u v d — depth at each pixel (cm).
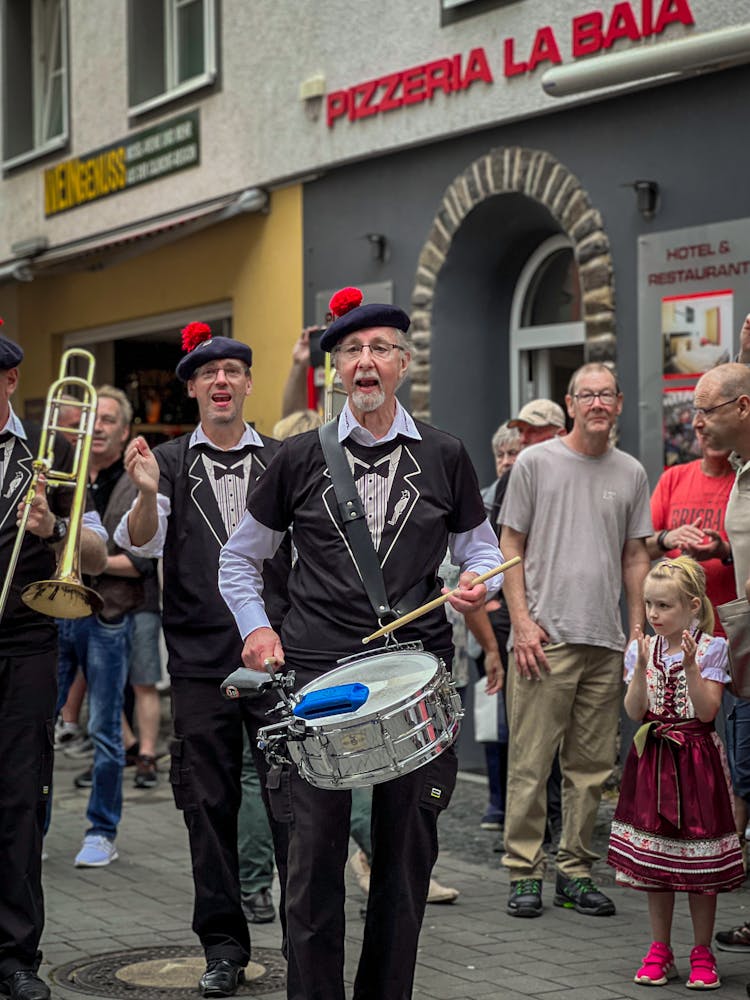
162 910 647
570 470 642
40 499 507
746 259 809
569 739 644
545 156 921
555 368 1019
